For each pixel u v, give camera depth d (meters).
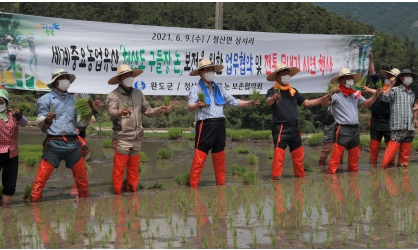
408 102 9.94
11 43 8.22
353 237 5.21
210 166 11.00
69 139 7.33
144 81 9.50
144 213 6.31
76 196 7.83
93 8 41.28
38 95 28.23
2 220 6.05
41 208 6.68
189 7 46.22
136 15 41.41
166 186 8.41
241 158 12.49
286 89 8.84
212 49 10.06
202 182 9.01
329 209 6.36
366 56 11.46
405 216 6.02
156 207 6.60
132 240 5.14
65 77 7.32
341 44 11.27
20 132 19.84
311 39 10.99
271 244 4.99
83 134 10.22
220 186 8.19
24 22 8.31
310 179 8.71
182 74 9.79
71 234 5.37
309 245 4.95
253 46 10.45
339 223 5.75
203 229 5.55
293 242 5.05
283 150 8.83
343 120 9.40
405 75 9.83
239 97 25.70
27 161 10.84
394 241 5.07
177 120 26.80
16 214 6.35
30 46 8.39
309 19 45.44
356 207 6.54
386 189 7.73
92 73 9.02
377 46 38.31
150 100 30.84
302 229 5.47
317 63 11.12
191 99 8.06
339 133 9.42
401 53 38.44
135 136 7.84
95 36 9.01
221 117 8.22
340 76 9.35
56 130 7.25
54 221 5.96
